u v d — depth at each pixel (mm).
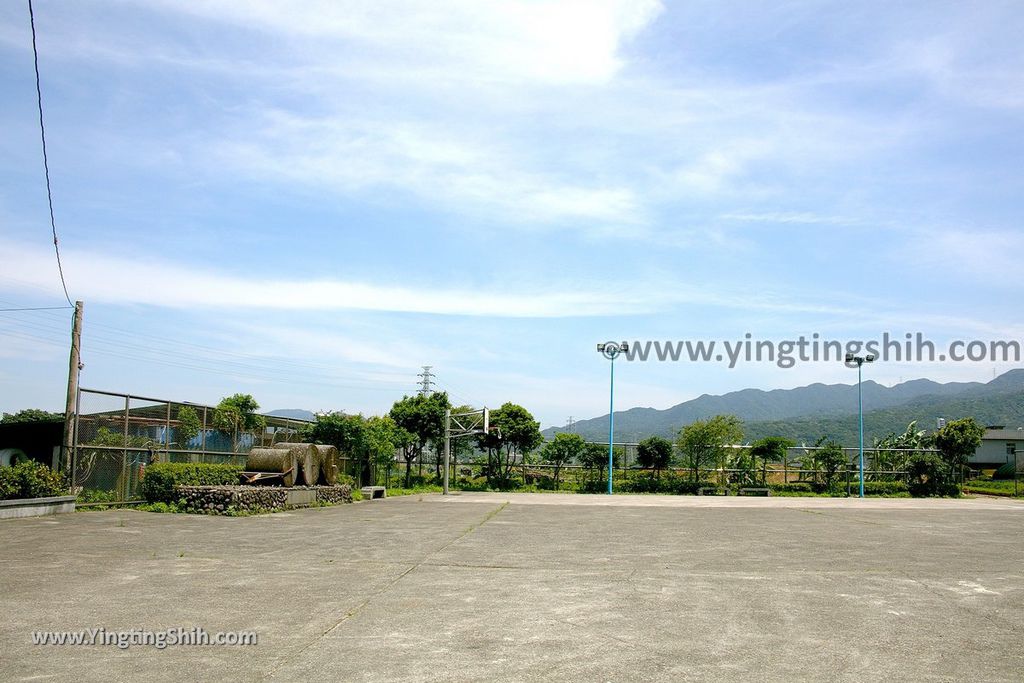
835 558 12469
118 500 19359
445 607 7941
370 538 13953
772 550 13430
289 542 13008
